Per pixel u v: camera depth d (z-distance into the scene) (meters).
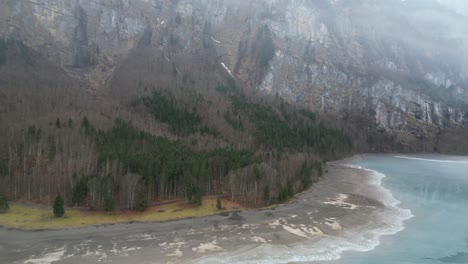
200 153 118.44
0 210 80.94
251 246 68.25
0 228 73.75
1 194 88.75
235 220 82.88
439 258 65.81
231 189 97.94
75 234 71.94
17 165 97.69
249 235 73.69
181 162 101.06
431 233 78.94
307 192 110.69
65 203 86.25
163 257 62.38
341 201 101.56
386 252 68.00
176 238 71.25
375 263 63.06
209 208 89.69
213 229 76.75
